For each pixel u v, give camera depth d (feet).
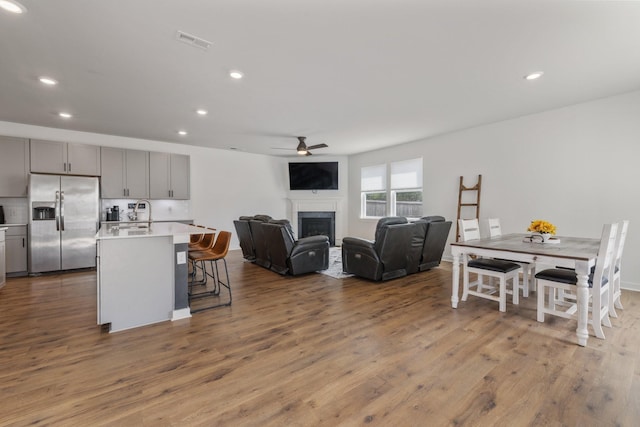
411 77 10.09
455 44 8.01
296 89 11.10
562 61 8.97
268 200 25.61
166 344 7.45
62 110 13.30
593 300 7.74
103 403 5.21
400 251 13.61
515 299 10.37
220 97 11.84
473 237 11.21
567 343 7.44
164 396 5.41
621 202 11.89
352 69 9.47
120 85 10.57
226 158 23.26
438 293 11.76
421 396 5.43
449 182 18.13
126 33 7.38
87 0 6.15
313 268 14.84
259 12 6.61
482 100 12.35
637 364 6.43
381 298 11.13
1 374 6.08
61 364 6.49
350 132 17.61
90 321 8.90
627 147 11.69
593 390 5.55
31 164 15.11
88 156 16.60
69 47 8.00
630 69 9.52
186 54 8.45
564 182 13.41
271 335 7.98
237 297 11.31
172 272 9.11
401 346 7.34
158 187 18.93
